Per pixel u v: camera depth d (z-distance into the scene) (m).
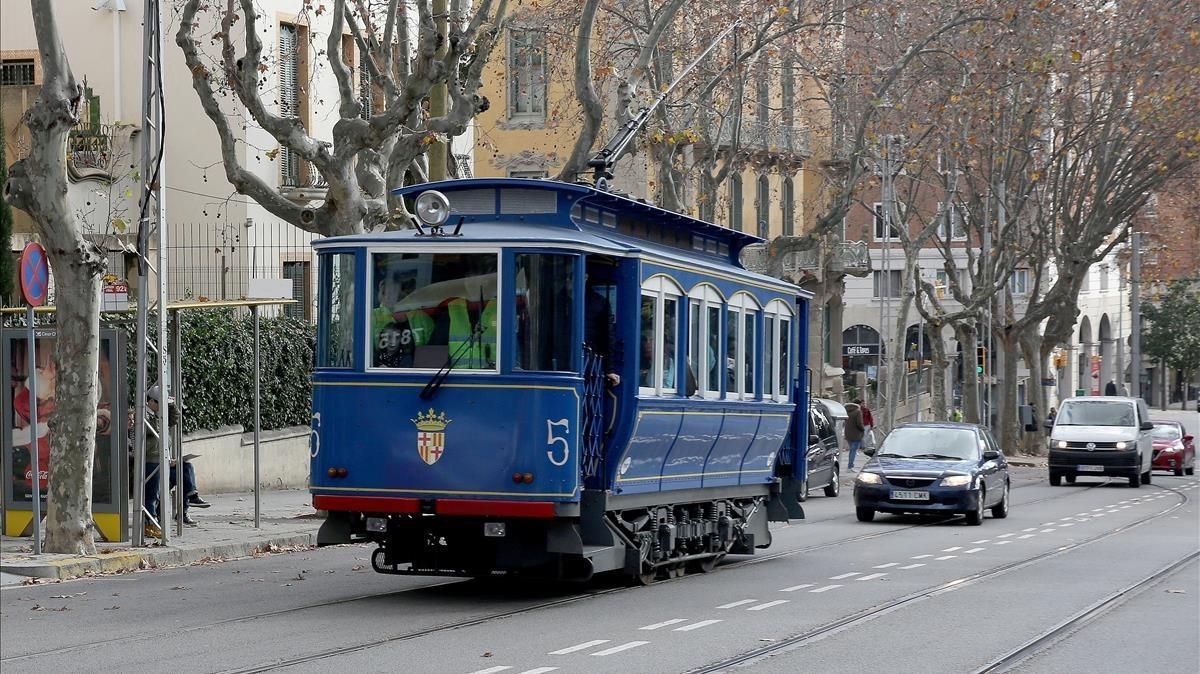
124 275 36.16
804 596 17.30
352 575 19.23
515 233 16.00
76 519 19.83
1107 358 107.75
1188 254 75.31
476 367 15.68
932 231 51.38
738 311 19.97
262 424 34.41
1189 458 54.34
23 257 18.83
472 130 47.59
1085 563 21.73
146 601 16.25
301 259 40.72
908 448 31.41
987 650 13.44
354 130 25.72
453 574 16.78
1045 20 43.19
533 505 15.48
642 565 17.66
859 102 45.72
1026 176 57.66
